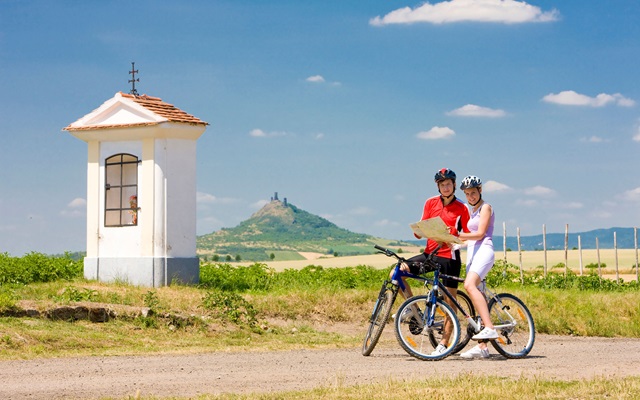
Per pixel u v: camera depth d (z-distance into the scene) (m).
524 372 9.32
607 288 25.55
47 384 8.87
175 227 20.75
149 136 20.73
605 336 17.72
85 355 12.09
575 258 66.62
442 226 10.73
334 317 18.48
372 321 11.72
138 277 20.53
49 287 18.94
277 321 17.77
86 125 21.34
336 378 8.66
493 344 11.20
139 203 20.77
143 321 15.33
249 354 12.44
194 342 14.52
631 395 7.57
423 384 8.22
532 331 11.44
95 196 21.36
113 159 21.30
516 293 20.41
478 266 11.02
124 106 20.97
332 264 90.44
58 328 14.09
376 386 8.10
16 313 14.62
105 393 8.24
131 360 11.39
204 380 9.16
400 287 11.46
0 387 8.63
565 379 8.80
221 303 16.97
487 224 11.03
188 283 20.73
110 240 21.12
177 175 20.84
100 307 15.24
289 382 8.95
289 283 22.73
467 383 8.20
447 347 11.11
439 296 11.17
